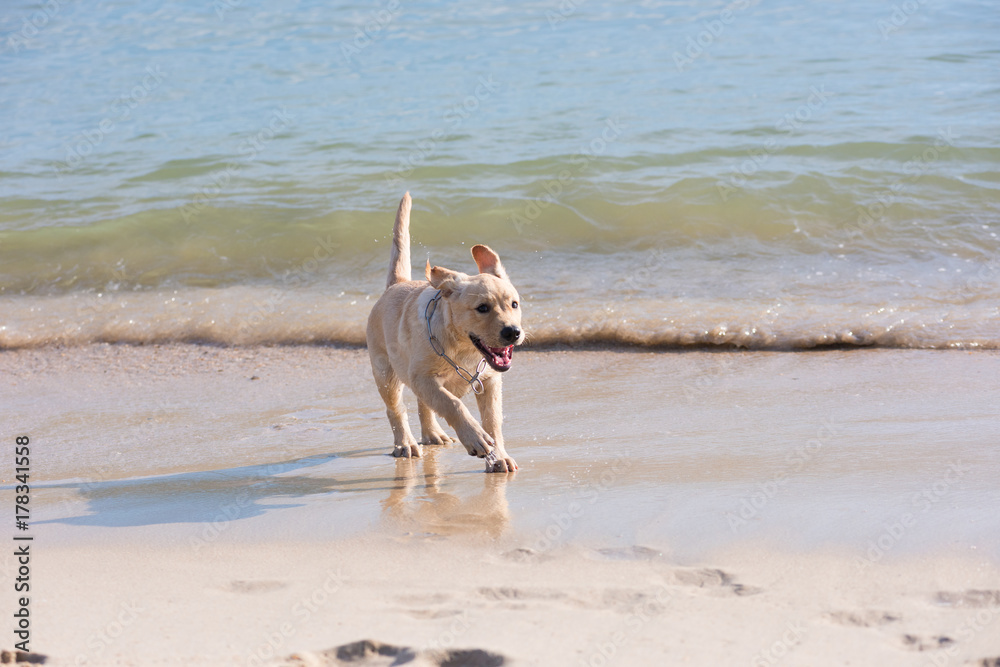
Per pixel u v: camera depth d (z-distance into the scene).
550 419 5.94
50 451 5.86
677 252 9.54
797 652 2.62
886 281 8.42
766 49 17.30
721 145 12.13
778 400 5.96
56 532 4.08
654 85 15.32
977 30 17.69
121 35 21.39
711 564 3.31
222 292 9.49
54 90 17.05
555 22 20.67
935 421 5.22
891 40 17.33
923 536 3.42
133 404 6.90
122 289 9.73
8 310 9.31
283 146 13.38
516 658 2.66
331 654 2.77
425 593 3.18
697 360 7.16
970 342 6.98
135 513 4.36
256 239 10.45
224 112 15.27
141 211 11.16
